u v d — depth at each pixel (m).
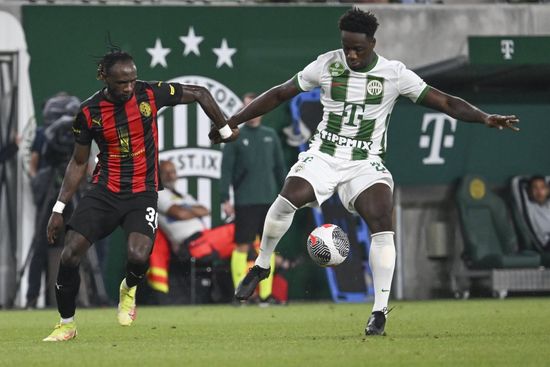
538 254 69.31
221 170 61.12
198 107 63.97
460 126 69.75
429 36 66.88
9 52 62.88
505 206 70.00
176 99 31.78
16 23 63.00
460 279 70.19
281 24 65.25
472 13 67.31
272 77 65.12
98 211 30.97
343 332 35.34
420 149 69.56
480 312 49.34
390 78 31.34
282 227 31.73
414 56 66.81
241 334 35.00
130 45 64.06
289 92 32.31
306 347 27.81
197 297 63.22
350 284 64.62
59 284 31.16
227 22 64.81
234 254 61.09
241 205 60.81
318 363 23.33
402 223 70.06
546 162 71.25
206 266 63.28
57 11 63.25
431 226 69.88
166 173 63.25
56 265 61.78
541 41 64.88
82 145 31.00
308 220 65.19
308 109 64.88
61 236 61.50
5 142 62.16
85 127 30.72
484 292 70.00
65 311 31.73
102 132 30.73
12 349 28.45
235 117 32.69
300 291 65.06
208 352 26.72
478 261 68.38
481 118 31.19
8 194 61.91
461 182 69.56
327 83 31.55
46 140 61.59
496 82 71.44
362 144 31.66
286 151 65.12
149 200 31.48
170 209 62.69
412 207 70.38
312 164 31.59
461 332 34.44
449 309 52.81
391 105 31.83
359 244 65.31
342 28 30.77
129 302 34.25
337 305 60.41
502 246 70.00
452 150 69.88
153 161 31.59
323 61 31.69
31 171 61.88
